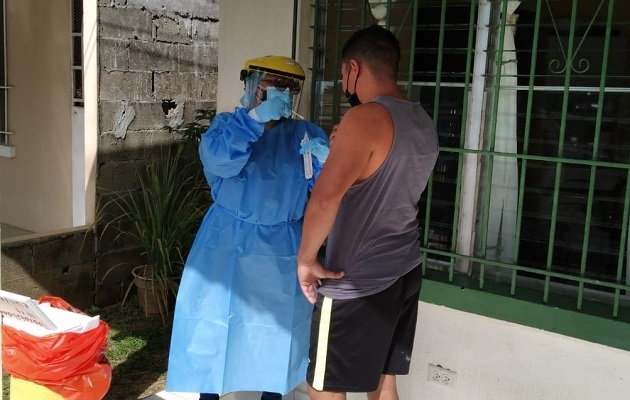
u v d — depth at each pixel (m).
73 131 4.80
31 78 5.07
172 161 4.75
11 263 3.98
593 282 2.54
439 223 3.03
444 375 2.89
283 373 2.78
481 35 2.81
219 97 3.48
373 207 2.14
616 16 2.58
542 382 2.68
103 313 4.46
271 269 2.72
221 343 2.73
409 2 3.00
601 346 2.54
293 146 2.78
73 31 4.70
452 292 2.82
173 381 2.79
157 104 4.92
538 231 2.82
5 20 5.19
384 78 2.20
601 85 2.46
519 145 2.82
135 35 4.69
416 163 2.14
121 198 4.46
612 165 2.46
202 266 2.74
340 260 2.21
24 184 5.30
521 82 2.79
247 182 2.71
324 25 3.22
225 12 3.38
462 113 2.86
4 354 2.57
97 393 2.67
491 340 2.77
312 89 3.22
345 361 2.21
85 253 4.44
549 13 2.68
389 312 2.22
